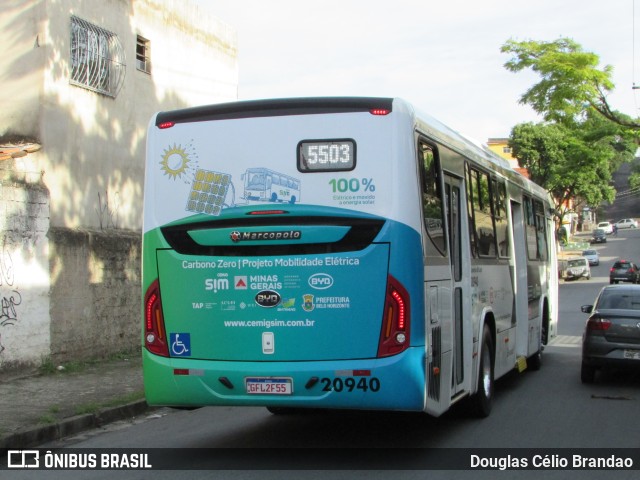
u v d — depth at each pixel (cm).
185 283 746
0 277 1231
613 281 5006
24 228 1284
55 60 1416
